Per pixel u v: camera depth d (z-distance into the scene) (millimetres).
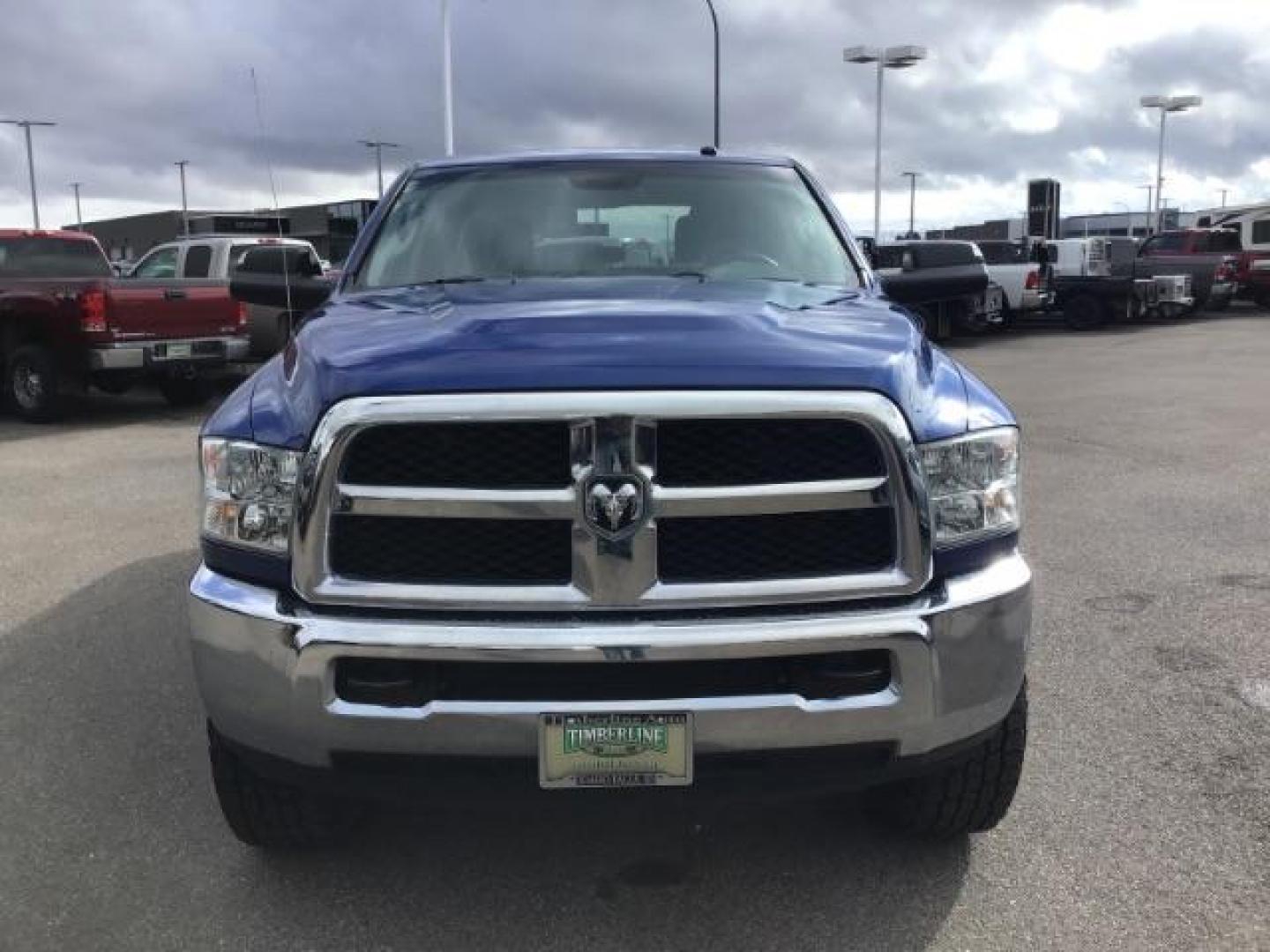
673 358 2506
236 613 2602
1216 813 3457
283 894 3061
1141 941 2830
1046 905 2986
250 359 14039
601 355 2512
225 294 12461
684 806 2609
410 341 2682
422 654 2471
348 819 3230
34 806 3547
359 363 2572
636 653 2441
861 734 2559
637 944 2840
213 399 14234
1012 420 2850
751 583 2502
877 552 2561
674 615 2496
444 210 4102
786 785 2609
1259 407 12648
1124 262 27922
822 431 2508
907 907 2986
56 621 5316
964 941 2842
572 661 2453
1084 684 4480
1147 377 15961
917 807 3125
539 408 2418
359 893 3068
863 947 2822
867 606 2553
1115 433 10898
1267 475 8688
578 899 3037
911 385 2631
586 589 2473
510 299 3211
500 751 2518
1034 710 4223
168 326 12031
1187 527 7043
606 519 2445
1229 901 2992
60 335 11750
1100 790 3605
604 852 3268
